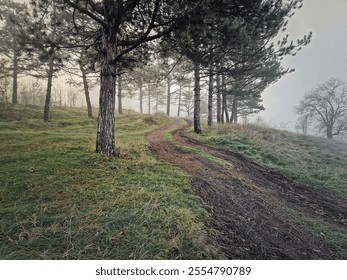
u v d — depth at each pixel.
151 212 3.82
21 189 4.29
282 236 4.03
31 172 5.05
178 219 3.71
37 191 4.25
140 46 8.16
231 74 11.12
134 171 5.82
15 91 21.61
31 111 18.36
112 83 6.81
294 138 16.31
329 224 4.87
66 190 4.37
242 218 4.40
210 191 5.39
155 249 3.04
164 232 3.37
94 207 3.87
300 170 8.99
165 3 5.68
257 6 5.77
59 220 3.43
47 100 16.53
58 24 7.21
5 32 17.50
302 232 4.30
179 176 5.93
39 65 16.53
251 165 8.73
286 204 5.64
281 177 7.87
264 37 10.27
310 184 7.57
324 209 5.72
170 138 12.79
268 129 16.86
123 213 3.75
